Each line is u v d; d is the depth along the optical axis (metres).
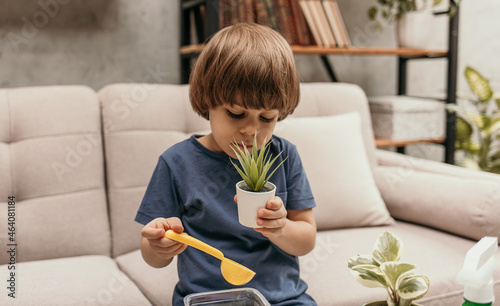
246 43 0.84
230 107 0.84
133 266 1.27
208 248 0.75
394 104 2.21
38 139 1.35
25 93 1.39
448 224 1.43
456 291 1.13
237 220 0.95
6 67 1.79
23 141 1.34
